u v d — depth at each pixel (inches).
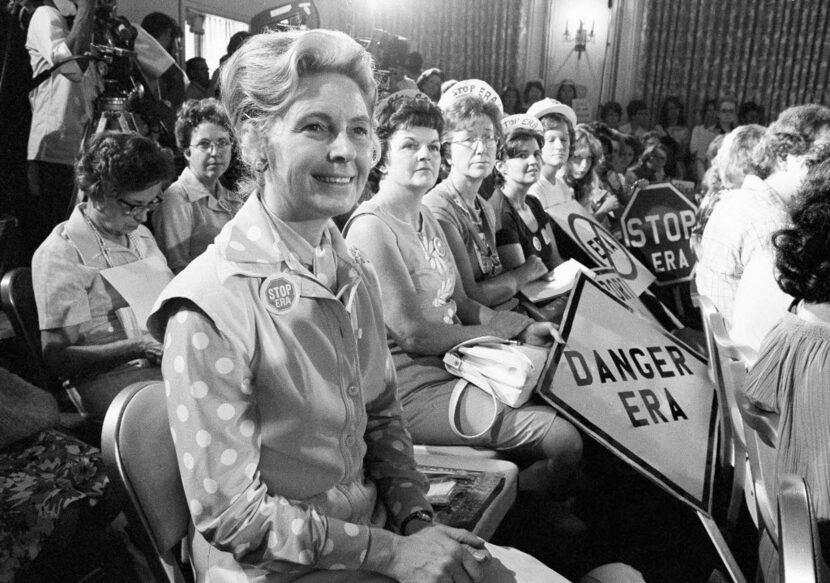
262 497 41.5
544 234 125.3
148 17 190.9
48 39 130.5
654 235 158.4
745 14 333.7
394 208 86.7
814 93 335.9
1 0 141.2
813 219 59.4
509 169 117.3
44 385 88.9
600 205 168.9
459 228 102.0
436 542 45.3
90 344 86.4
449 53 340.8
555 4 341.4
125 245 92.1
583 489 104.7
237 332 41.6
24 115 141.8
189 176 115.5
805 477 58.9
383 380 51.9
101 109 133.4
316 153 43.3
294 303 43.6
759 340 86.4
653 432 85.7
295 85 42.7
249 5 292.5
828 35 329.7
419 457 73.6
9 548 61.2
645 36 339.9
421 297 86.7
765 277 86.1
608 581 54.7
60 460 69.2
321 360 44.2
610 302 96.2
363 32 309.9
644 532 95.6
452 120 100.9
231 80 44.9
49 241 86.4
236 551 41.3
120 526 77.4
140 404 44.4
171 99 166.1
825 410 58.0
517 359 79.8
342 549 42.8
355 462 47.5
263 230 44.5
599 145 160.9
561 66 348.2
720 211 106.1
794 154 100.3
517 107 320.8
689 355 96.9
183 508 46.2
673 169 302.2
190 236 113.8
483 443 81.0
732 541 88.4
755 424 67.4
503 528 78.2
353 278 48.5
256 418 42.8
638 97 346.6
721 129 327.0
